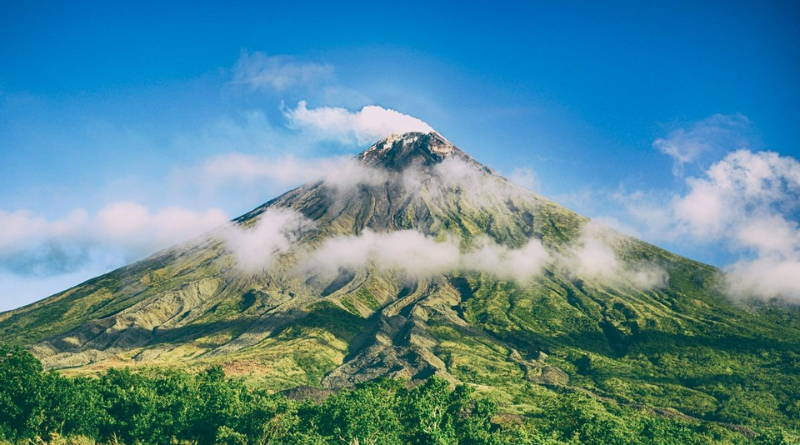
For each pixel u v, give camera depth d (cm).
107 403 11512
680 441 12625
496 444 10050
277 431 10775
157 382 13800
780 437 13438
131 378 13625
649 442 11456
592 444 11244
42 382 10381
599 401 17550
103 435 11194
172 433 11006
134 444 11075
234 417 10806
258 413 10806
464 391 11988
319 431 10388
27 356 10681
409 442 10769
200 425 11062
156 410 11175
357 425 10081
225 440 10662
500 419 14100
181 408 11325
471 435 10412
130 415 11381
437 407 11319
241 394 12050
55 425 10488
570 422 12288
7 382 10162
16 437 10119
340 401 10512
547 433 11781
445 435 10044
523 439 9962
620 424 12262
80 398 10719
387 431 10506
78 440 10600
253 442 10762
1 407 10106
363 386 13425
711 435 14088
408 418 11100
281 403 10950
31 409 10206
